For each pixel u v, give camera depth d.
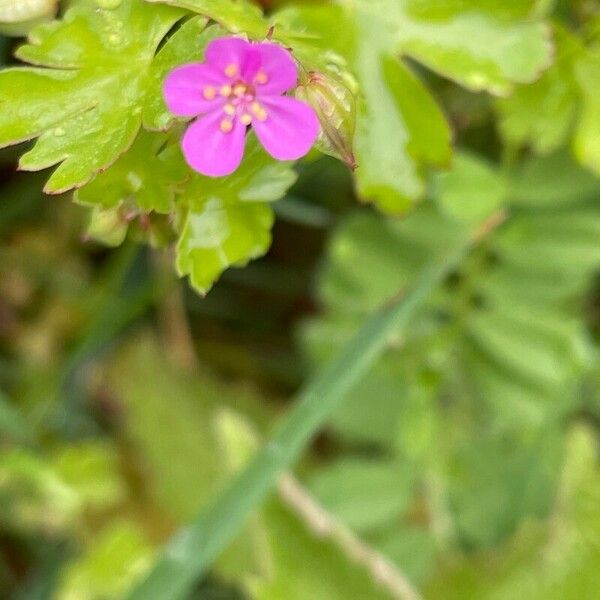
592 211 0.25
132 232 0.21
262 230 0.21
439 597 0.26
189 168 0.21
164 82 0.20
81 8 0.21
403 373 0.26
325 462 0.30
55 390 0.28
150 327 0.31
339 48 0.23
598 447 0.28
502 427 0.26
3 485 0.27
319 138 0.21
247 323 0.32
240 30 0.21
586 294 0.27
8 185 0.30
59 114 0.21
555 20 0.24
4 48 0.26
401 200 0.23
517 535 0.26
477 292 0.26
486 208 0.25
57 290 0.31
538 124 0.24
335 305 0.26
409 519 0.28
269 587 0.26
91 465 0.27
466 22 0.23
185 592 0.25
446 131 0.23
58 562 0.28
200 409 0.30
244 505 0.24
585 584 0.26
